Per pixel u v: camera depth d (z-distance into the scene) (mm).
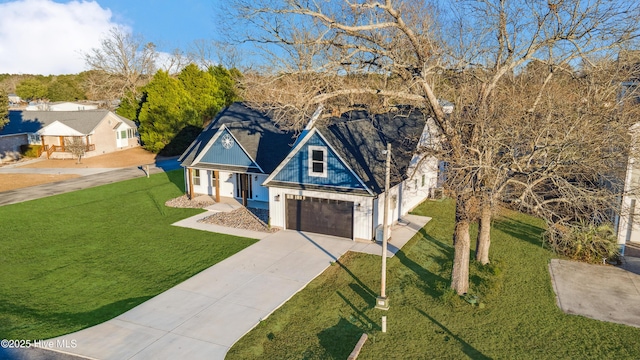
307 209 21078
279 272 16359
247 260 17562
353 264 17234
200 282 15430
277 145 25672
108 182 33125
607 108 13797
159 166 40719
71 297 14242
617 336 11906
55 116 47156
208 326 12445
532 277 15922
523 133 13484
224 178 28203
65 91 92062
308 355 11125
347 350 11359
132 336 11852
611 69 15203
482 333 12156
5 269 16500
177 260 17594
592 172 14539
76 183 32688
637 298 14219
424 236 20922
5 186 31406
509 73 17859
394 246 19297
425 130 25672
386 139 23328
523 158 13250
